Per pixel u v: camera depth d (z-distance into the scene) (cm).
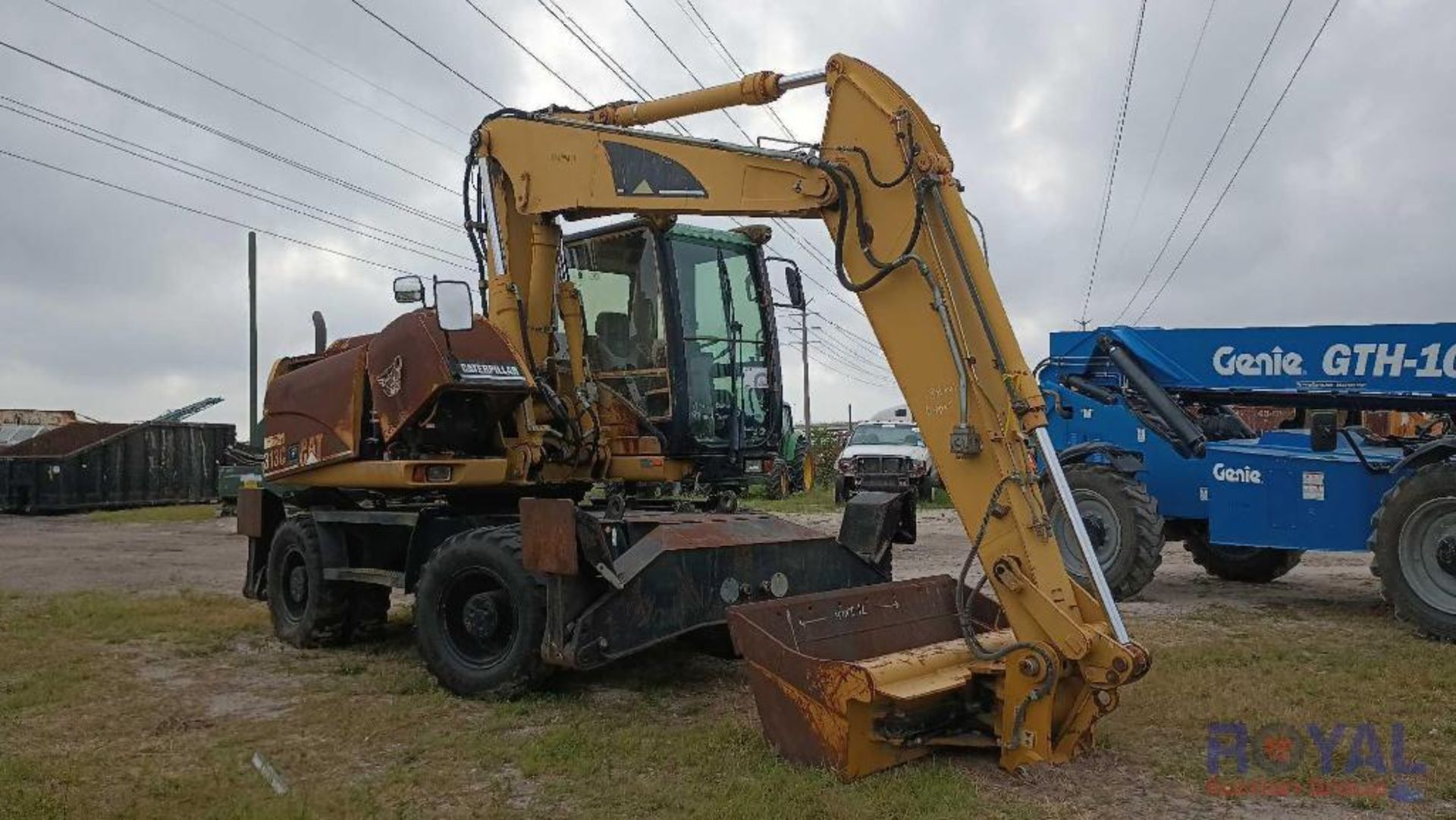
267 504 861
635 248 788
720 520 621
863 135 496
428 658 605
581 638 533
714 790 426
